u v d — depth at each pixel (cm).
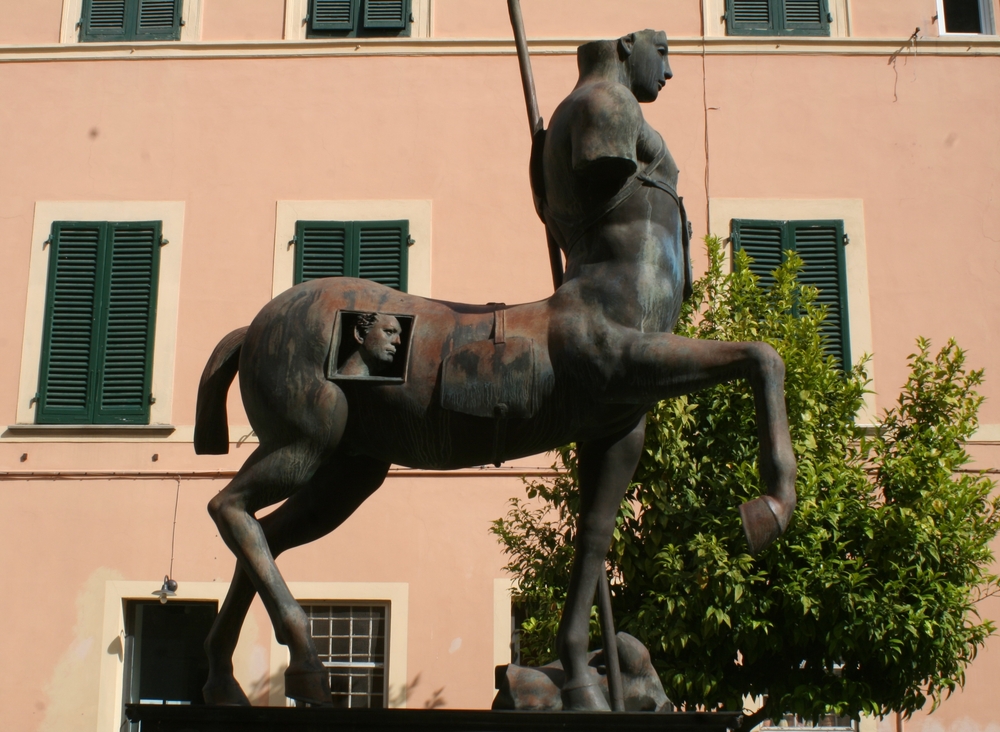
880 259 1249
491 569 1161
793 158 1276
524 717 323
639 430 365
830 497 707
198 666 1176
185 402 1231
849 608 692
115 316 1254
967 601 744
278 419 352
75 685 1152
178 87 1309
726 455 734
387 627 1165
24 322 1256
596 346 340
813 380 740
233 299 1257
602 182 352
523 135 1290
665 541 715
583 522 361
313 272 1260
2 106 1307
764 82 1294
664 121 1286
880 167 1273
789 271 809
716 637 700
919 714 1101
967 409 785
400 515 1174
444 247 1263
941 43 1297
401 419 352
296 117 1298
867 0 1320
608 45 375
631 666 370
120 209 1280
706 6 1322
